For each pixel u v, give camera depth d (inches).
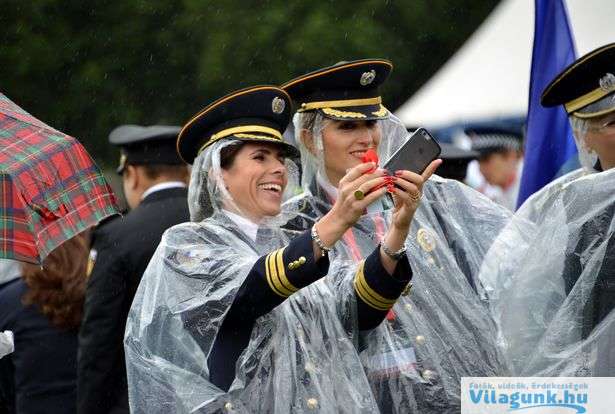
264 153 541.3
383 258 526.3
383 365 541.0
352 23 1456.7
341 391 520.1
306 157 582.2
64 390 678.5
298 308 527.5
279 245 544.4
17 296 681.0
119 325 649.6
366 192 499.8
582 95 579.2
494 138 1067.3
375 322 533.6
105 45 1493.6
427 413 542.3
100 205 515.8
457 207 581.6
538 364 546.9
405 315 547.2
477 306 557.3
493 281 563.2
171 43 1483.8
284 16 1462.8
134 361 521.7
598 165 586.2
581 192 557.0
